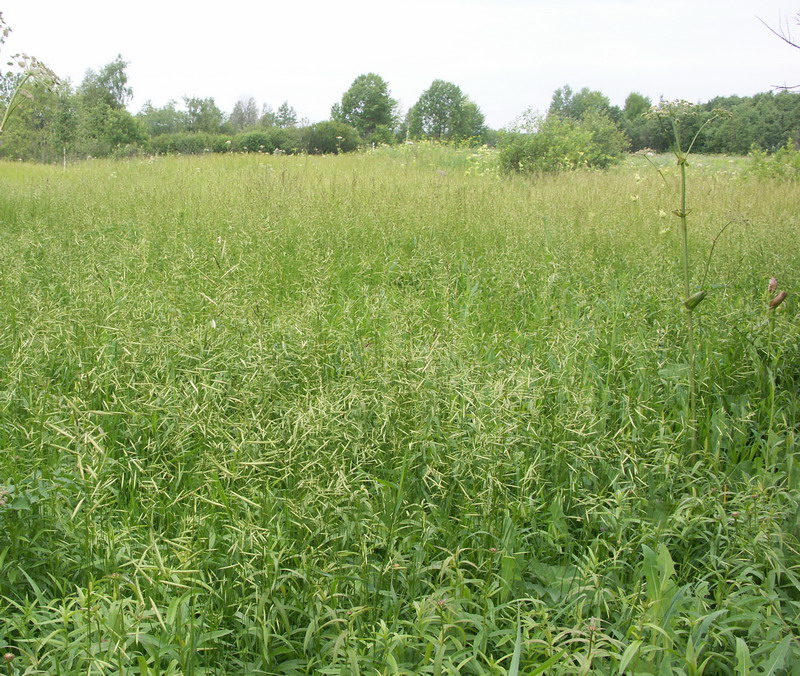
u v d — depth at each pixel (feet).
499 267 19.56
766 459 10.66
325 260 19.04
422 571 7.94
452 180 41.57
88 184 37.93
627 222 26.21
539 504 9.71
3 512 8.27
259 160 63.05
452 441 9.48
